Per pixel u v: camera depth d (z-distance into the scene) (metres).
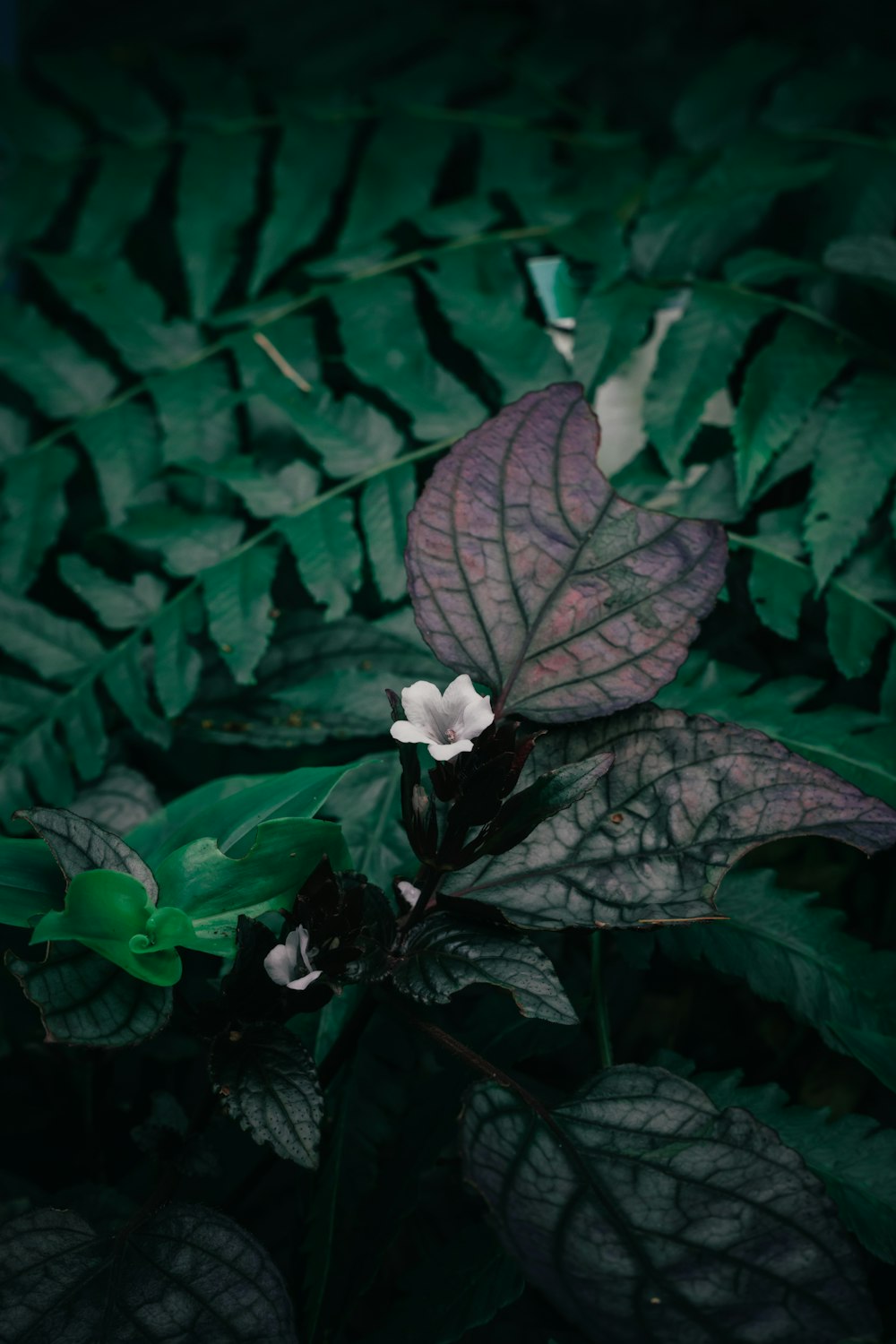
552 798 0.27
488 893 0.29
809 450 0.42
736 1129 0.27
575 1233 0.26
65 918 0.27
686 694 0.38
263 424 0.46
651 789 0.29
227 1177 0.36
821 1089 0.37
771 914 0.35
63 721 0.40
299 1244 0.33
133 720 0.40
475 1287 0.31
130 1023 0.28
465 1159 0.27
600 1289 0.25
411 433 0.46
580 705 0.30
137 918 0.28
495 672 0.30
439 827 0.30
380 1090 0.34
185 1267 0.28
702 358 0.42
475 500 0.30
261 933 0.28
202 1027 0.29
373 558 0.41
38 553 0.44
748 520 0.42
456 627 0.30
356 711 0.40
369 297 0.46
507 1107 0.28
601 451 0.45
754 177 0.47
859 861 0.40
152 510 0.43
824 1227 0.26
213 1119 0.36
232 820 0.30
